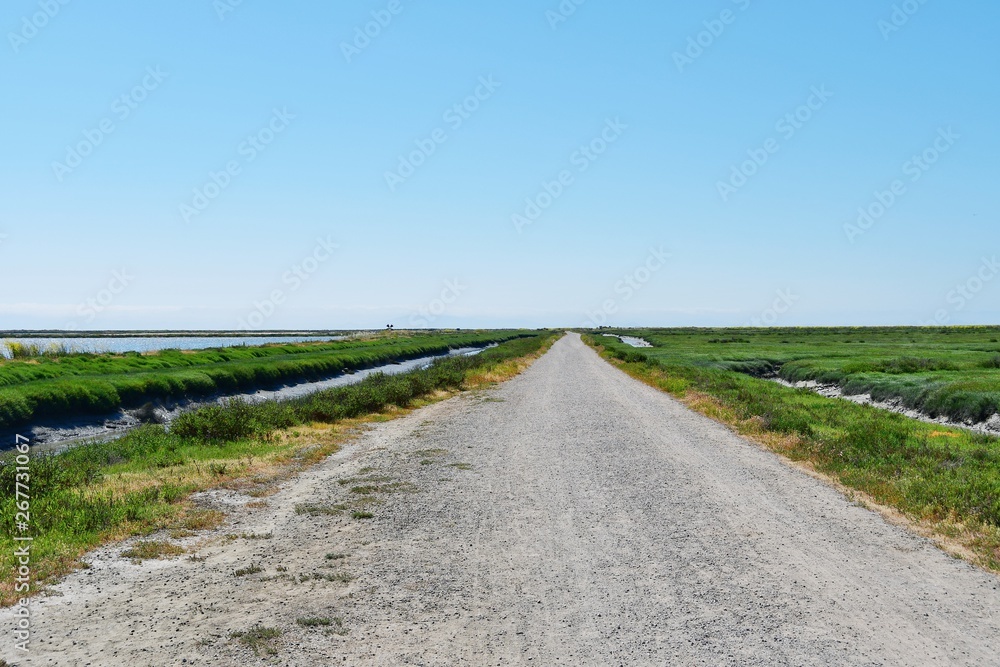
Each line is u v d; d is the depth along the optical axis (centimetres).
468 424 1983
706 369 4203
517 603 662
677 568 759
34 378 2944
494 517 981
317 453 1498
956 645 566
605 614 633
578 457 1445
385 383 2773
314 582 722
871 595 677
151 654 552
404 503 1066
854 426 1708
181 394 3084
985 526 894
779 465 1355
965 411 2603
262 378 3922
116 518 941
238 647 566
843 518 967
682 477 1241
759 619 619
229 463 1365
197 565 779
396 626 609
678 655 550
